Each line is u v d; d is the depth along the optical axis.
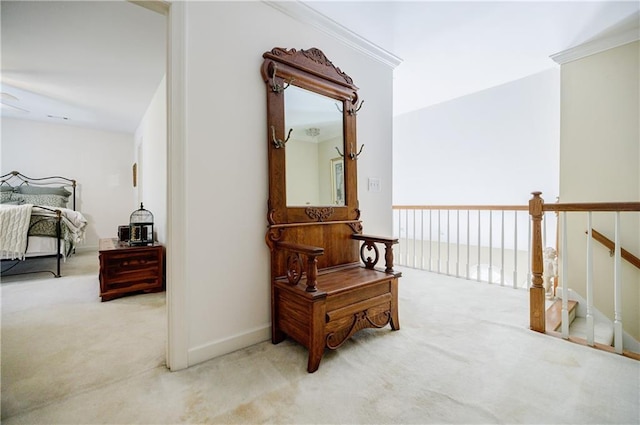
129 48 2.52
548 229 3.73
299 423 1.14
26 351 1.68
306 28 2.12
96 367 1.52
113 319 2.17
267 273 1.87
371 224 2.66
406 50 2.74
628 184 2.48
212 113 1.63
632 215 2.49
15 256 3.03
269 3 1.88
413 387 1.36
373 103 2.66
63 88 3.36
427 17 2.24
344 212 2.25
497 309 2.44
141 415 1.17
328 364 1.56
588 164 2.67
